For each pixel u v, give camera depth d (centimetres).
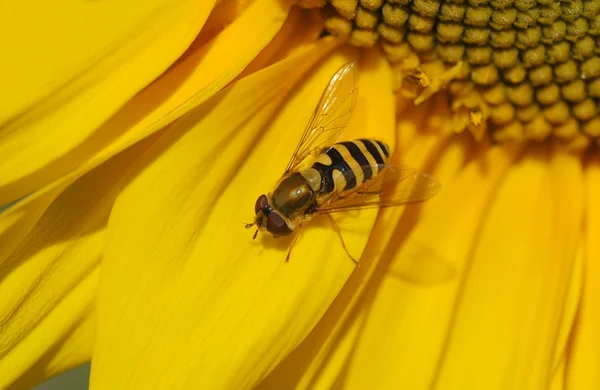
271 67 14
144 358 14
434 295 15
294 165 14
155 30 14
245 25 14
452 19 14
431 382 15
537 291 15
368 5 14
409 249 15
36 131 14
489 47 15
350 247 14
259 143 15
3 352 14
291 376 15
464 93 15
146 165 14
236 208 14
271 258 14
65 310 14
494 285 15
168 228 14
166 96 14
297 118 15
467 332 15
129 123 14
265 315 14
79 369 17
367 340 15
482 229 15
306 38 15
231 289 14
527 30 14
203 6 14
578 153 15
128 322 14
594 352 15
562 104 15
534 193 15
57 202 14
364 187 15
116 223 14
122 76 14
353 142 14
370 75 15
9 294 14
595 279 15
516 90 15
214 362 14
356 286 15
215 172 14
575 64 15
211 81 14
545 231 15
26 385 14
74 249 14
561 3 14
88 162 14
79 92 14
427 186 15
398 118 15
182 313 14
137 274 14
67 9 14
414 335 15
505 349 15
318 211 14
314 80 15
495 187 15
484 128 15
